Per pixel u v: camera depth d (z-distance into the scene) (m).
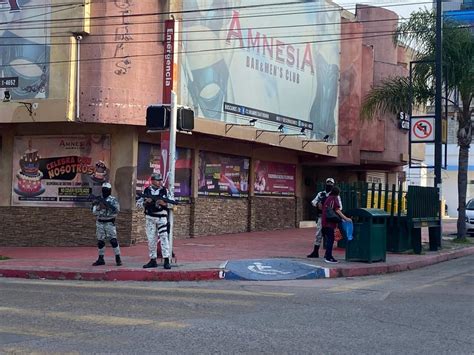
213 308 9.28
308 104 25.50
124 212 18.23
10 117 18.02
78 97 17.55
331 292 11.25
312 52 25.80
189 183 21.05
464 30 22.06
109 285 11.96
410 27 22.59
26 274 13.37
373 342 7.27
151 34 18.06
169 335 7.43
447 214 52.19
